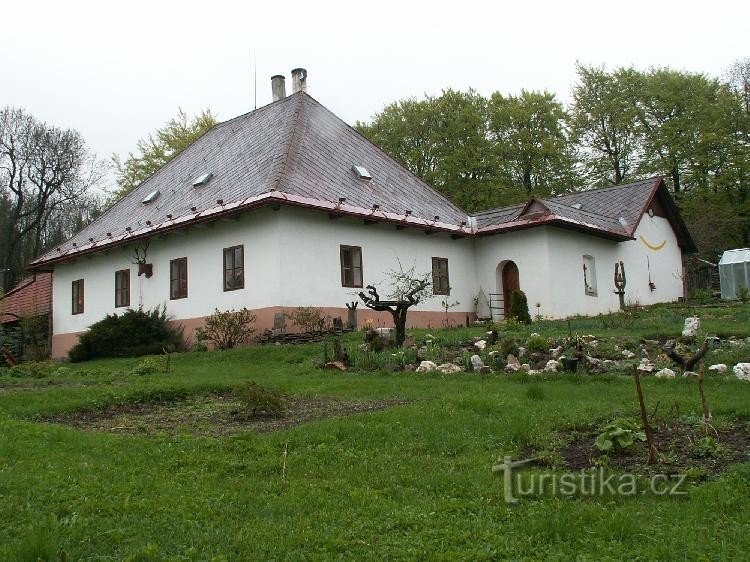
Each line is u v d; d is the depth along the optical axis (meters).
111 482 6.54
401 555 4.95
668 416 8.41
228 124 30.38
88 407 10.83
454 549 5.04
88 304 27.69
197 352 19.72
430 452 7.60
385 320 23.48
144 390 11.79
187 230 23.25
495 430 8.23
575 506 5.80
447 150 42.28
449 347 15.83
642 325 17.92
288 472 6.98
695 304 26.61
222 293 22.22
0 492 6.14
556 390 10.62
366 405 10.20
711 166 42.91
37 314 30.78
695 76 44.41
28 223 44.91
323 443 7.84
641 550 4.93
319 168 23.56
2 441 7.63
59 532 5.30
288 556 4.95
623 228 28.75
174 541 5.21
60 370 16.38
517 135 43.22
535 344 14.38
